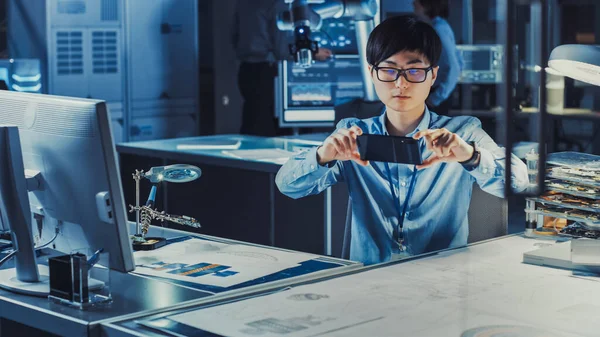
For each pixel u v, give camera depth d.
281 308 1.93
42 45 5.38
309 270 2.33
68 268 1.99
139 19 5.83
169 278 2.25
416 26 3.03
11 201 2.10
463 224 2.97
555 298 2.01
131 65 5.81
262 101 6.29
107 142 1.96
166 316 1.88
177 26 6.05
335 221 3.78
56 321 1.92
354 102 4.07
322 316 1.87
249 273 2.30
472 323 1.81
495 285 2.12
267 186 4.03
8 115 2.16
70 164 2.03
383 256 3.10
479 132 3.02
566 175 2.57
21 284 2.15
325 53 5.05
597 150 6.22
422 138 3.06
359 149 3.01
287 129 6.35
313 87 5.16
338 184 3.75
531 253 2.37
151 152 4.53
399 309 1.92
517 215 5.94
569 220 2.71
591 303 1.97
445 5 4.54
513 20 1.84
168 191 4.51
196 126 6.28
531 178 2.62
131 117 5.84
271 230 4.04
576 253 2.33
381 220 3.09
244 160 4.05
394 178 3.06
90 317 1.90
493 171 2.86
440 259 2.41
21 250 2.14
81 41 5.52
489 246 2.58
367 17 4.14
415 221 3.05
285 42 6.11
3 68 5.23
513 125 1.87
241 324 1.81
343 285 2.13
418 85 3.04
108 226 2.02
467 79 6.12
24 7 5.45
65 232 2.16
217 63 7.57
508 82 1.85
